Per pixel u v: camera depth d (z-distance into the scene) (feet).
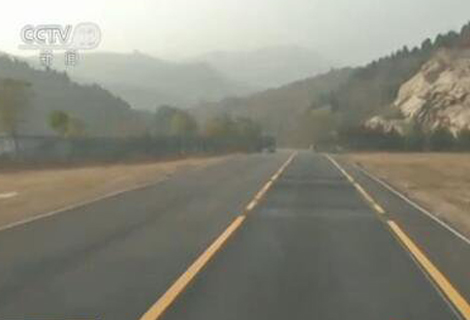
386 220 73.31
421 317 31.71
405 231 64.44
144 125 424.05
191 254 49.96
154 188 114.62
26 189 107.86
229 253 50.60
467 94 552.41
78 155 200.54
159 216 75.10
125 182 125.59
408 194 108.88
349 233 62.64
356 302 34.63
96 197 97.66
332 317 31.45
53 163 178.60
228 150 404.57
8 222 68.69
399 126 544.21
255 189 113.91
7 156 175.42
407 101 597.11
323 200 95.71
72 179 129.80
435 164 220.64
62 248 52.34
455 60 599.98
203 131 442.91
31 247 52.85
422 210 83.97
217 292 36.81
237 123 495.41
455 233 63.36
